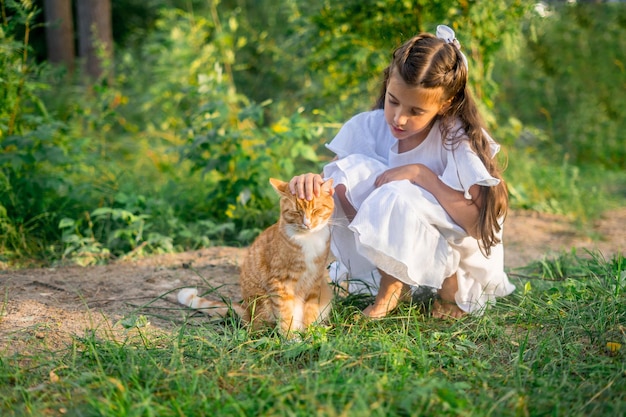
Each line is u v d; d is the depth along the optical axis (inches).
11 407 97.3
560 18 392.5
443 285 138.4
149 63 408.2
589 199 288.4
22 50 234.2
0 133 213.5
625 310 131.5
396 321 133.4
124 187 230.4
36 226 201.2
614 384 102.9
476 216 128.2
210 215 233.9
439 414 91.5
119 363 107.6
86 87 340.5
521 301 141.2
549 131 391.9
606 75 394.0
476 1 239.6
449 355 115.7
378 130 141.5
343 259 142.3
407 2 239.1
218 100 244.4
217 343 119.3
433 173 129.1
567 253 195.9
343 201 137.7
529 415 94.1
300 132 225.9
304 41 280.2
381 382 98.7
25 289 156.5
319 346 117.2
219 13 427.8
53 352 114.3
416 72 118.2
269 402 95.4
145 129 350.6
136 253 194.7
